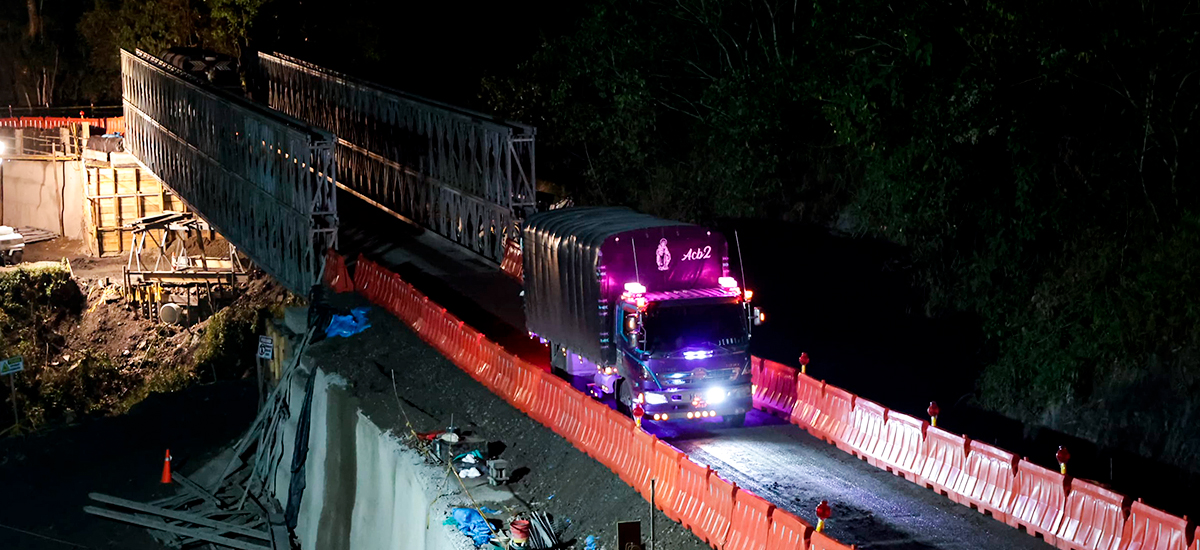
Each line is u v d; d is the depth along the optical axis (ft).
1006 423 101.76
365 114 175.94
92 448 147.95
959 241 115.85
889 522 74.90
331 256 139.23
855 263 127.44
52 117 262.67
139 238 229.25
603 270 91.71
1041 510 72.13
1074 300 100.68
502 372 105.29
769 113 136.05
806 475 83.56
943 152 105.09
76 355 216.95
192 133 186.60
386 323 127.34
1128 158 101.81
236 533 120.37
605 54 155.63
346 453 108.27
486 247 143.33
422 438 96.32
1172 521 63.57
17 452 146.10
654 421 96.02
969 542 71.61
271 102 215.92
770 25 148.36
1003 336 106.32
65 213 260.62
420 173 158.61
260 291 219.82
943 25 101.96
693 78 155.94
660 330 88.79
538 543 77.82
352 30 226.58
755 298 131.03
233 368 198.39
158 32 245.04
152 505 129.18
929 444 81.56
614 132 161.17
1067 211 102.73
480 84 200.13
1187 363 89.25
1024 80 99.76
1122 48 96.43
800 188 139.85
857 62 109.19
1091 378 96.63
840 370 115.85
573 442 91.30
